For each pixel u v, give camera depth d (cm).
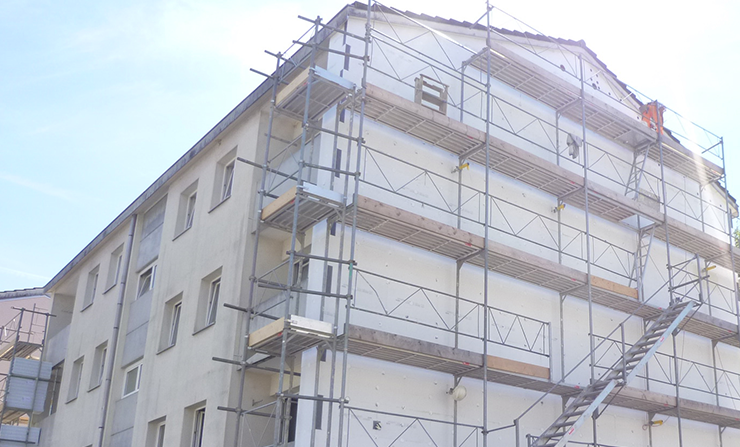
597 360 2345
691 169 2844
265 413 1870
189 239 2383
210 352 2092
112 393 2573
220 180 2355
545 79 2358
